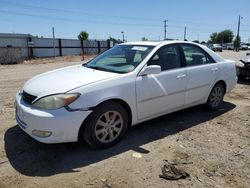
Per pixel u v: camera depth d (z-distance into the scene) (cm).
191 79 516
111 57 496
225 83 609
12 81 1037
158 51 474
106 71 444
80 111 367
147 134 466
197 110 610
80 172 343
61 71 466
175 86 485
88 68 475
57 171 345
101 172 344
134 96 423
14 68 1722
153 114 465
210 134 475
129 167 357
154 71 428
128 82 415
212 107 598
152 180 329
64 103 358
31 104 375
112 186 316
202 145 430
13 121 516
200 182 329
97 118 386
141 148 412
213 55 586
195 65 534
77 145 416
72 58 3134
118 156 386
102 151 400
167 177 335
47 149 402
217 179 337
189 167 362
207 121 540
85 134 385
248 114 593
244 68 968
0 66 1897
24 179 327
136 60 457
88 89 376
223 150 415
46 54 3478
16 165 358
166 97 475
